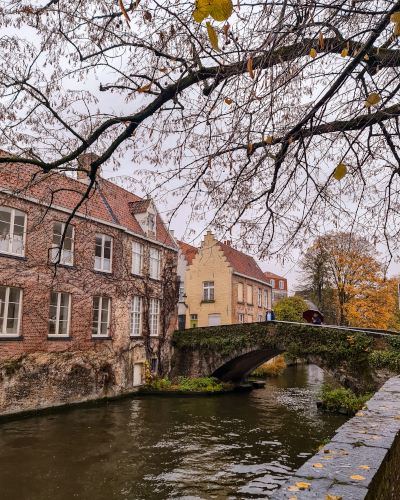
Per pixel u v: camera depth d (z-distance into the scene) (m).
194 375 23.19
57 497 7.91
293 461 10.46
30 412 14.41
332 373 17.44
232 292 31.20
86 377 17.08
